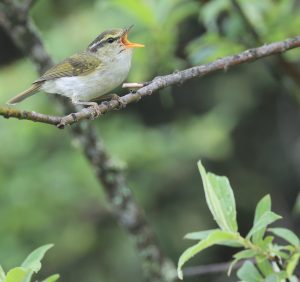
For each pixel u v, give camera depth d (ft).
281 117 53.52
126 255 46.62
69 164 46.80
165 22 27.20
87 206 47.75
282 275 12.62
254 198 52.80
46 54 26.66
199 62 26.53
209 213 49.03
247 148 54.54
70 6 49.85
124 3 27.12
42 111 44.24
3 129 46.73
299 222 52.13
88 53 25.27
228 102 51.72
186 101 55.01
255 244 13.04
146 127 53.36
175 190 49.11
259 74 51.16
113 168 28.48
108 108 17.46
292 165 53.57
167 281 29.14
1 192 46.29
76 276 46.47
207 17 26.23
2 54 57.36
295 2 39.68
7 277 12.27
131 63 27.17
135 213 28.94
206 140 48.26
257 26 26.55
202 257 49.16
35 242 46.24
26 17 25.96
